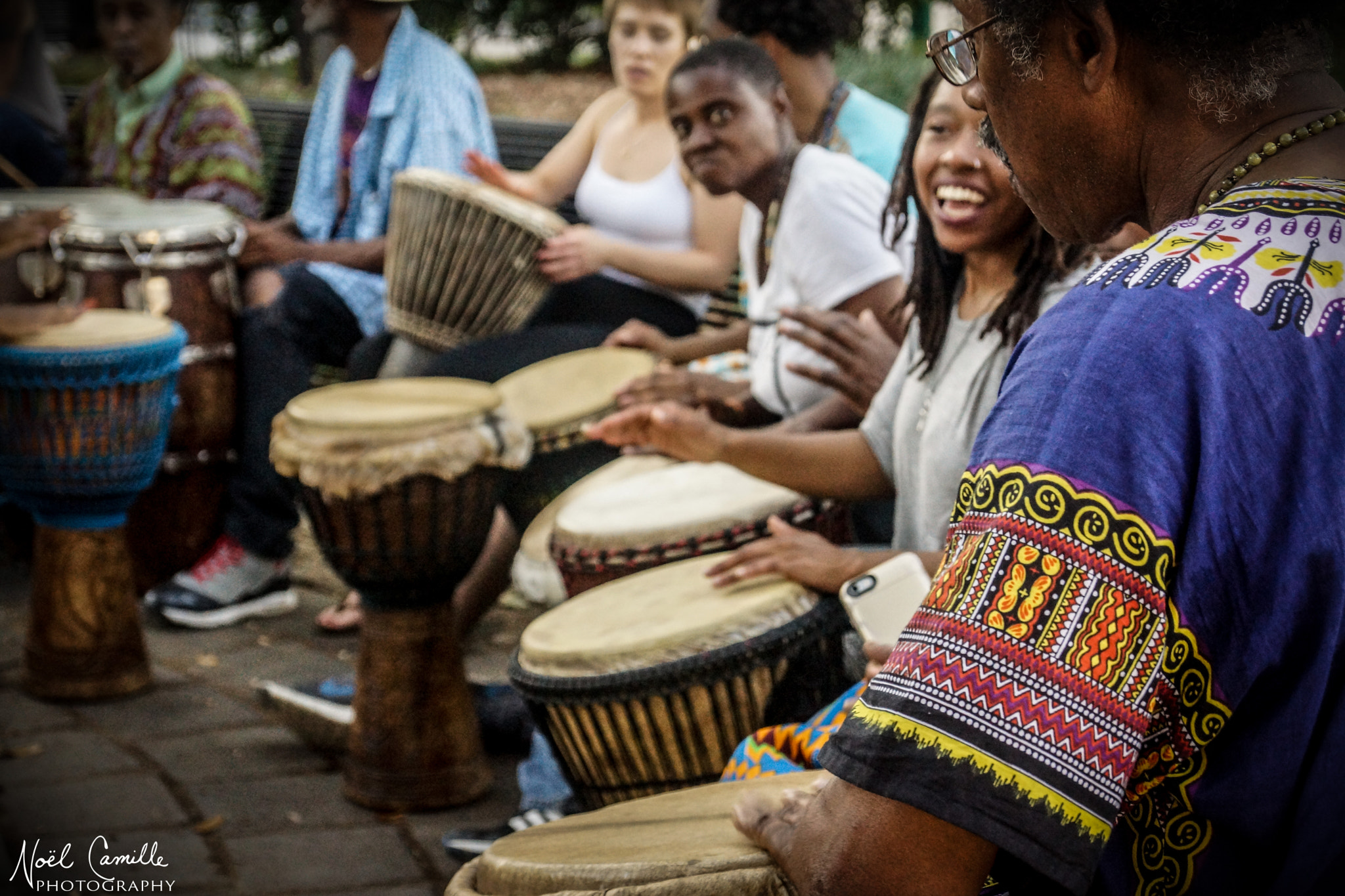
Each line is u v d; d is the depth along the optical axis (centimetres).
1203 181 94
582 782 216
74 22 810
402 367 385
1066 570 82
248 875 244
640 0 367
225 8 980
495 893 125
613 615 214
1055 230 105
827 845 88
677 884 106
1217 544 83
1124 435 82
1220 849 90
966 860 83
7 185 470
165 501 368
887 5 873
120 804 271
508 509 321
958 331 202
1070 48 93
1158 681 83
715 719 199
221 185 436
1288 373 84
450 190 366
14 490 320
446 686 270
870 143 327
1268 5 88
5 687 332
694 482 256
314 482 252
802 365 241
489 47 1105
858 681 199
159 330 324
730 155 284
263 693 302
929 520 203
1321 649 84
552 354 353
